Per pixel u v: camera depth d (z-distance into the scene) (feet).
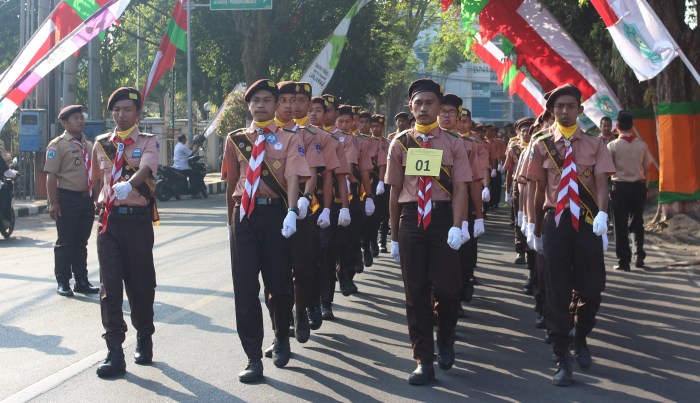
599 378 20.08
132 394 18.52
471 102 268.62
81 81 114.93
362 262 35.01
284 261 19.94
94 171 21.58
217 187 95.86
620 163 35.76
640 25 36.65
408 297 19.60
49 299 29.37
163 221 55.98
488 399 18.35
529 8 47.37
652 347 23.12
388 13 121.90
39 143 68.18
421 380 19.34
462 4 48.26
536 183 20.52
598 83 45.52
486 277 35.04
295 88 21.53
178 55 115.14
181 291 30.55
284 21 100.99
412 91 19.80
